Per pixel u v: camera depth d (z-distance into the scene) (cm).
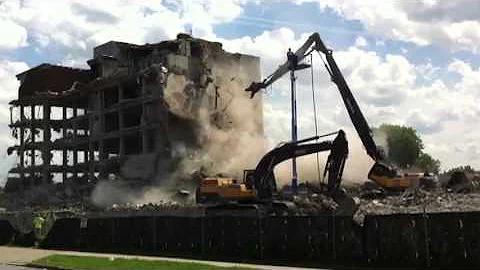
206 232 2962
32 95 9794
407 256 2172
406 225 2186
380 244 2258
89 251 3538
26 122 10106
